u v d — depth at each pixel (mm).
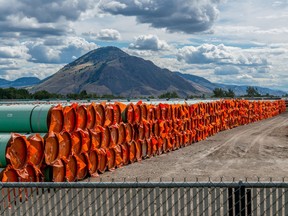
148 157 22453
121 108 19734
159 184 6082
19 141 12547
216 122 37531
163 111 24328
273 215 6355
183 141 27766
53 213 6766
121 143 19562
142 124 21594
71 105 15367
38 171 13250
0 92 115438
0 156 11992
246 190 6266
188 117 28969
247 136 34625
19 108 14156
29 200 6801
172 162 20781
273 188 6320
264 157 22047
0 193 7004
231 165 19484
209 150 25688
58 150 14250
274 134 36156
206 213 6328
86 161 16094
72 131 15359
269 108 69188
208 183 6098
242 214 6289
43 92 119625
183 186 6090
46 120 13758
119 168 19016
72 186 6223
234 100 46094
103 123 17844
